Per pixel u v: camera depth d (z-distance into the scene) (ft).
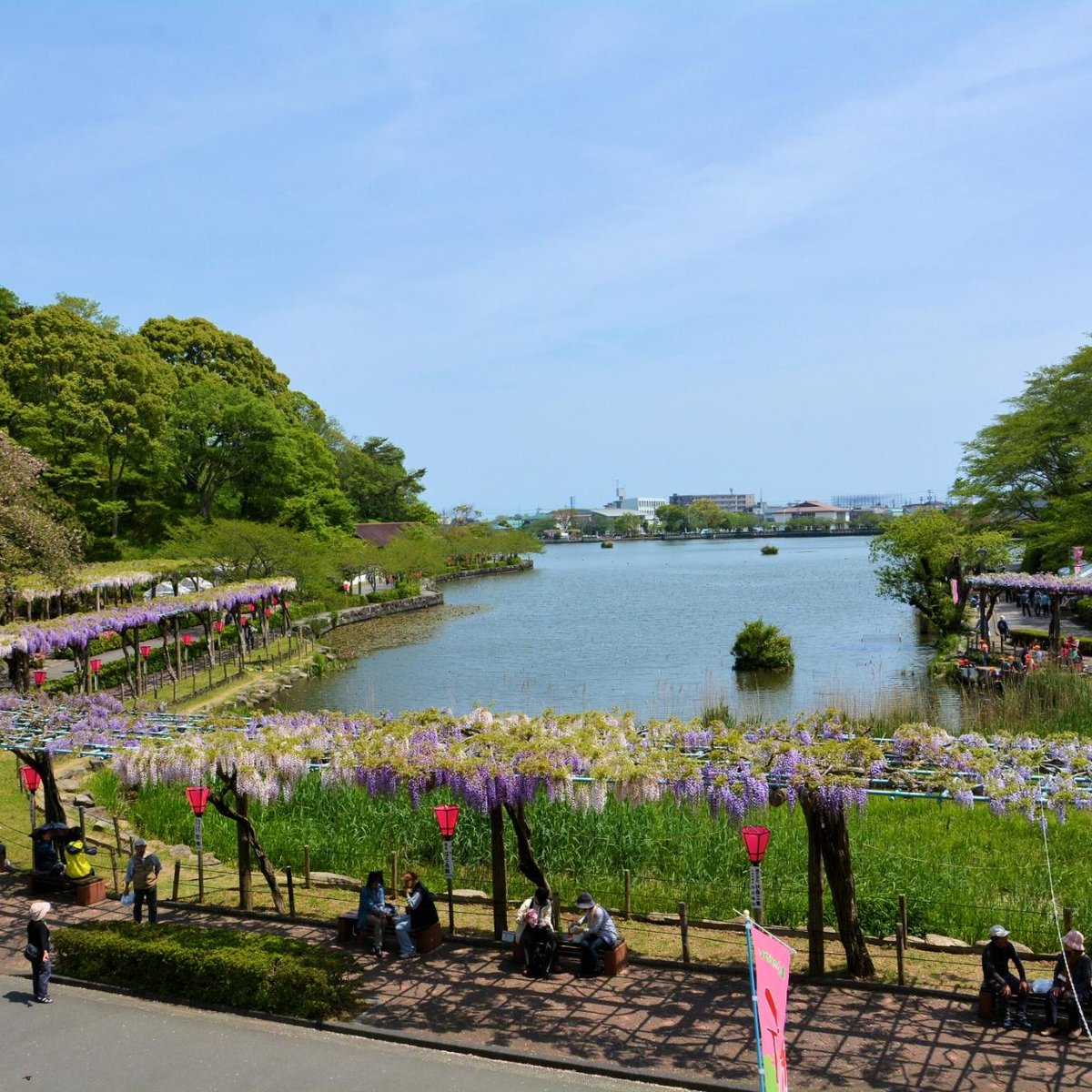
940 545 140.87
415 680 136.87
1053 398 153.28
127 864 50.78
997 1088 30.99
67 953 42.42
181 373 213.25
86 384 163.73
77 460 161.27
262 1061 34.53
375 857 56.13
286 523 211.20
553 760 42.93
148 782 67.00
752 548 611.47
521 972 41.27
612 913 47.67
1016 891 47.65
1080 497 136.77
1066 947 35.06
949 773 39.86
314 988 37.78
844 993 38.37
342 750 47.60
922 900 45.39
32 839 56.95
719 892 48.91
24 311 191.62
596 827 54.95
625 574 353.72
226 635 155.43
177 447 190.90
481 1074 33.24
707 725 49.44
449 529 390.01
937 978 39.27
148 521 193.06
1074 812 58.54
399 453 404.77
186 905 49.70
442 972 41.45
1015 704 84.58
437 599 245.65
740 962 41.24
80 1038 36.52
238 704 112.78
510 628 193.67
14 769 77.25
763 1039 24.93
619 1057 33.81
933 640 157.48
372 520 368.27
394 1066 33.96
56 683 105.50
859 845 53.21
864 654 145.48
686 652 155.12
